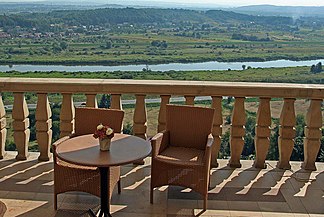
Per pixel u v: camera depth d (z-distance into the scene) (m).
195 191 3.77
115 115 4.00
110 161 3.11
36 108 4.67
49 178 4.34
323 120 4.54
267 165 4.77
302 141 4.73
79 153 3.28
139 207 3.79
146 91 4.53
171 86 4.48
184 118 4.16
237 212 3.73
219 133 4.61
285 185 4.30
